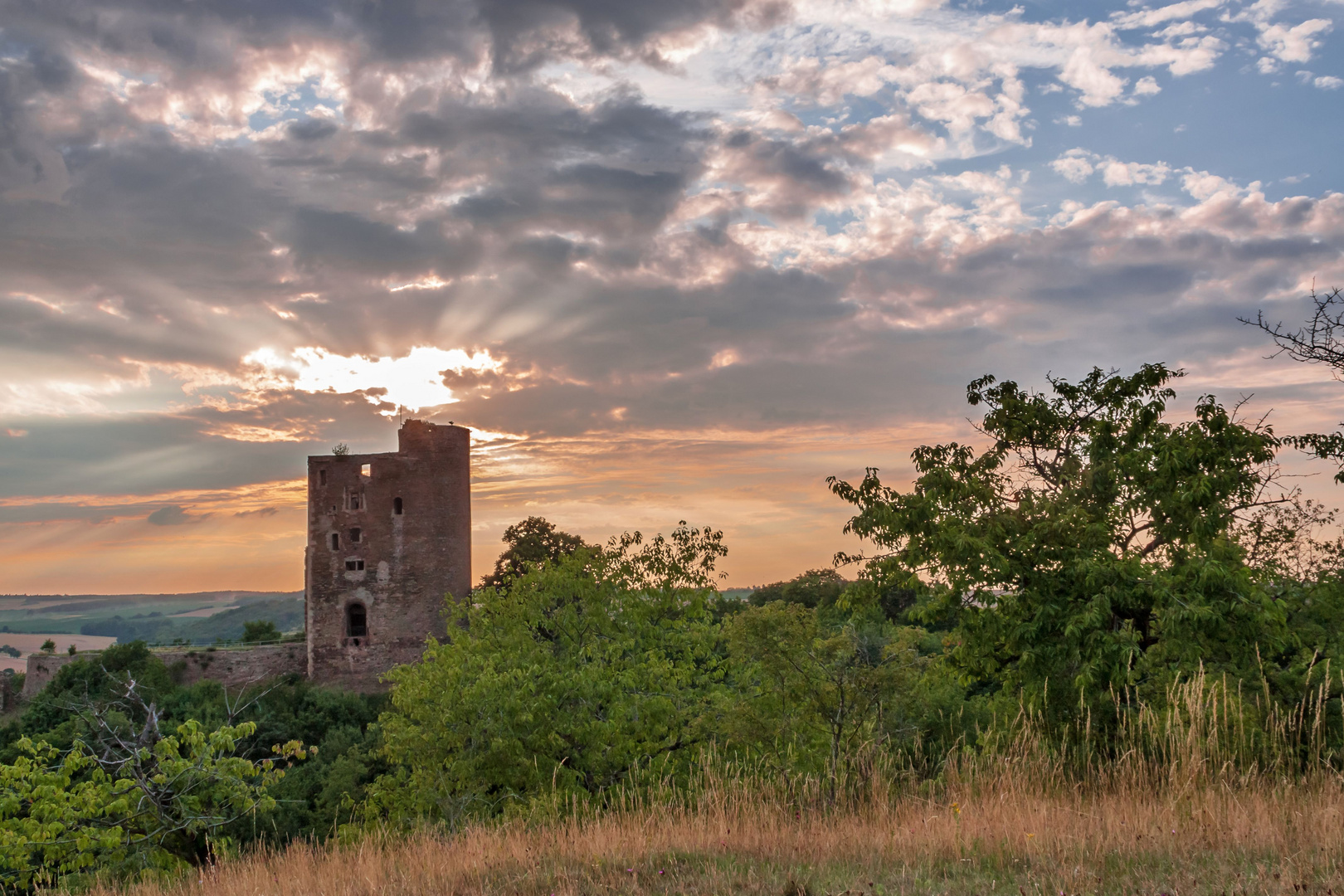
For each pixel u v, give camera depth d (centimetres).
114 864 1714
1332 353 1265
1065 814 809
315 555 6247
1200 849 691
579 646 2523
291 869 905
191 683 5912
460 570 6438
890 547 1708
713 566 2644
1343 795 796
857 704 1455
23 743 1852
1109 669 1299
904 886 637
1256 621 1309
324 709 5447
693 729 2111
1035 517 1548
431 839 970
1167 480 1527
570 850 842
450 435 6450
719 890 658
